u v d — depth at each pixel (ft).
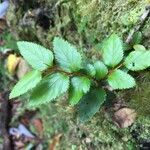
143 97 0.67
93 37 0.76
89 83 0.62
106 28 0.72
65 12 0.81
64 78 0.61
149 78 0.66
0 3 0.95
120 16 0.70
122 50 0.62
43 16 0.87
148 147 0.72
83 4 0.75
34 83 0.59
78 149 0.85
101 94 0.64
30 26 0.92
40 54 0.61
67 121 0.86
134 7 0.68
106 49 0.63
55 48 0.62
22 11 0.92
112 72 0.63
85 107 0.64
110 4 0.71
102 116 0.74
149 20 0.66
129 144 0.73
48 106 0.97
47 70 0.61
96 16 0.73
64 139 0.94
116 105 0.71
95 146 0.80
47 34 0.89
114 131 0.74
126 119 0.71
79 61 0.62
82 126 0.80
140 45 0.65
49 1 0.83
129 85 0.61
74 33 0.81
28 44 0.61
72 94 0.62
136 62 0.61
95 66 0.63
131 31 0.68
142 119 0.68
